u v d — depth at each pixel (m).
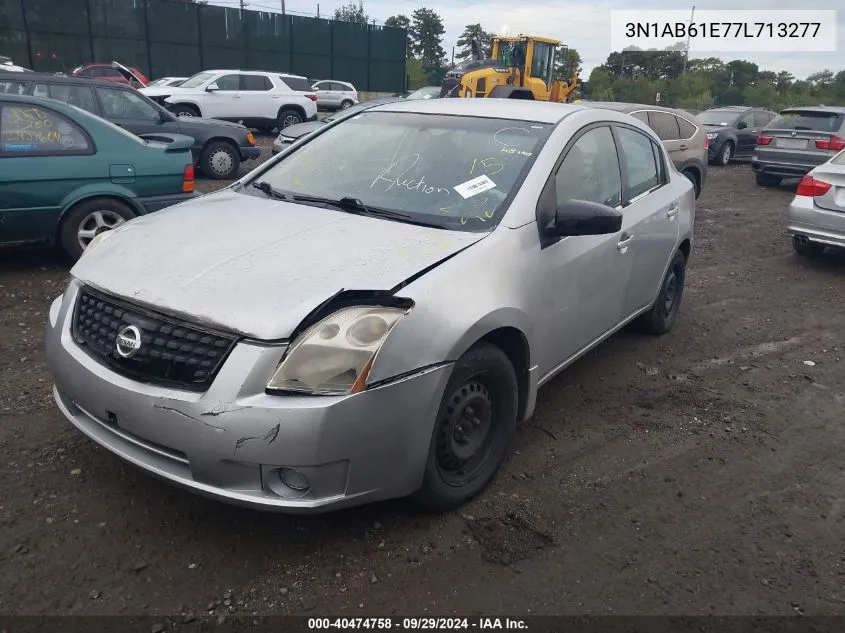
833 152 13.71
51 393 4.14
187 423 2.57
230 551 2.88
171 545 2.90
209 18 32.97
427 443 2.85
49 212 6.30
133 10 31.17
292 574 2.78
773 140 14.49
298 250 3.00
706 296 7.10
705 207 12.34
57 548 2.84
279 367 2.55
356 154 4.03
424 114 4.23
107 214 6.63
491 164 3.67
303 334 2.58
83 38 30.47
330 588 2.72
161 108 11.62
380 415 2.64
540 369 3.65
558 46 20.02
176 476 2.68
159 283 2.82
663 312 5.66
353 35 37.19
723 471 3.77
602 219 3.39
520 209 3.41
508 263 3.22
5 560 2.75
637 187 4.77
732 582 2.90
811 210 8.13
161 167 6.80
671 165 5.46
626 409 4.44
